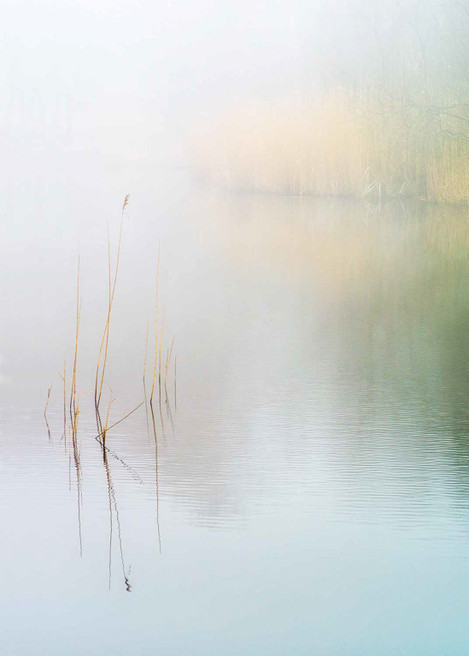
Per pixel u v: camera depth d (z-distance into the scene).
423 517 5.96
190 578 5.28
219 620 4.82
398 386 9.07
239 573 5.28
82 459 7.07
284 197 26.72
